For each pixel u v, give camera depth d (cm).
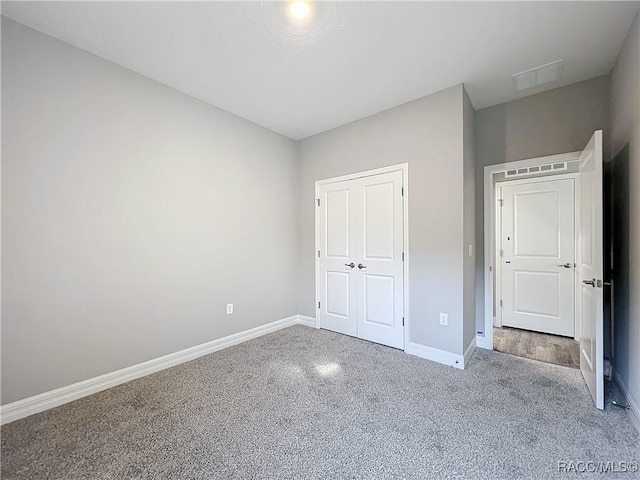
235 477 138
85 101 213
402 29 192
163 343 257
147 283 247
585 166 227
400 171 299
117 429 174
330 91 272
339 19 183
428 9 175
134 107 239
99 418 184
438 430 170
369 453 153
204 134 290
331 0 168
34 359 191
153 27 190
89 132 215
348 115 322
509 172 334
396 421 179
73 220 207
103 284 222
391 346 307
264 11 177
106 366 223
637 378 175
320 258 375
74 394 206
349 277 344
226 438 165
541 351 294
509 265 377
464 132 262
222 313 306
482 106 304
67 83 204
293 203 392
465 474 139
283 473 141
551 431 168
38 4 170
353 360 272
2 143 180
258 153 346
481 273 307
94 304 217
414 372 246
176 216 267
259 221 347
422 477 138
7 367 181
